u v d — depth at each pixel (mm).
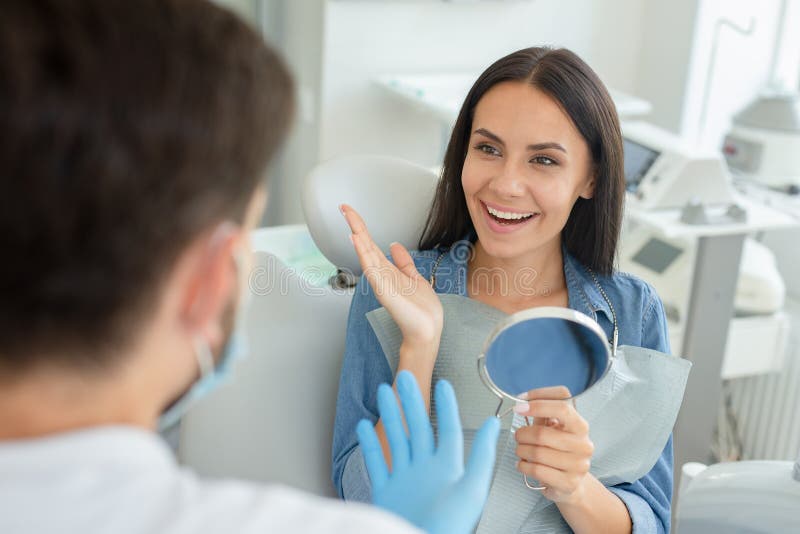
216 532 396
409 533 434
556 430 966
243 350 500
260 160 428
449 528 560
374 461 649
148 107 369
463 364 1118
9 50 350
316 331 1279
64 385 390
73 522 376
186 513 395
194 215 393
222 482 428
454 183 1186
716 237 2123
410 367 1066
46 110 350
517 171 1058
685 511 1062
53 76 355
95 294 373
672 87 2971
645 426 1119
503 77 1062
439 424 635
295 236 2055
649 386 1121
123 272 377
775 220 2160
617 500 1086
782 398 2445
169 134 376
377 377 1174
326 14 2740
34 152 351
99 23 369
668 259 2342
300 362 1255
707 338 2207
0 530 369
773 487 985
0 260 358
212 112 390
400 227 1275
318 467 1230
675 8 2920
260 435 1212
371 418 1166
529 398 873
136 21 379
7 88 347
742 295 2365
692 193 2199
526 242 1094
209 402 1213
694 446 2287
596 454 1120
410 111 2955
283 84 441
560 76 1043
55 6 365
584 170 1096
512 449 1095
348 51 2814
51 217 356
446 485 598
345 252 1281
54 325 373
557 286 1197
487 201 1085
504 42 3006
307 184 1270
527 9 2979
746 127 2566
